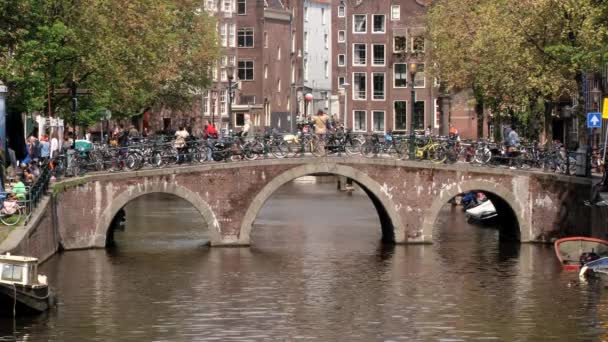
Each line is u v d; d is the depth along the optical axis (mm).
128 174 70312
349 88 143750
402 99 142000
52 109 78125
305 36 178000
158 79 94312
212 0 149250
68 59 75375
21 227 57875
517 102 85000
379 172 73438
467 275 63062
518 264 66438
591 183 72188
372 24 142250
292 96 169375
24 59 68312
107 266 64312
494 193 73938
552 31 77750
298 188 119938
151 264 65375
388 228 75500
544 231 74188
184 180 71438
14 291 49844
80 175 69875
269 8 159250
